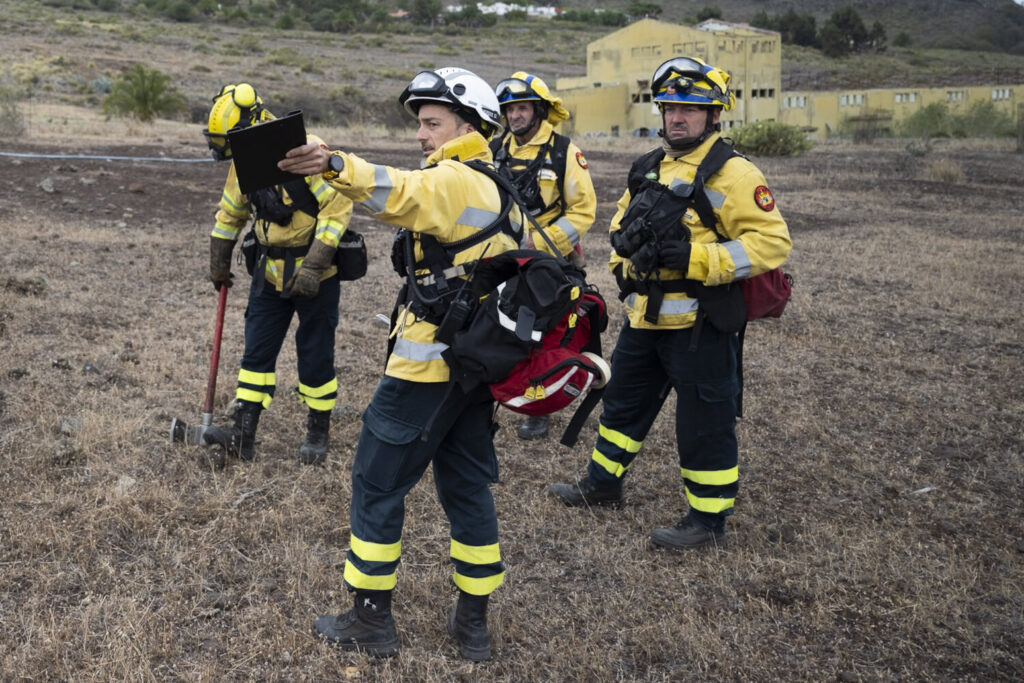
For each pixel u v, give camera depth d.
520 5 158.38
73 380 5.37
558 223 4.74
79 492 4.11
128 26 75.69
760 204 3.66
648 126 52.62
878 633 3.42
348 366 6.23
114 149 16.22
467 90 2.88
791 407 5.88
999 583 3.78
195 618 3.29
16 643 3.05
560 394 2.81
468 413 3.08
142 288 7.76
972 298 8.94
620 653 3.25
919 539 4.18
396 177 2.63
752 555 3.98
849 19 139.38
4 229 9.28
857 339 7.48
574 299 2.83
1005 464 5.10
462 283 2.86
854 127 51.72
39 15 76.12
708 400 3.88
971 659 3.26
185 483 4.30
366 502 3.05
